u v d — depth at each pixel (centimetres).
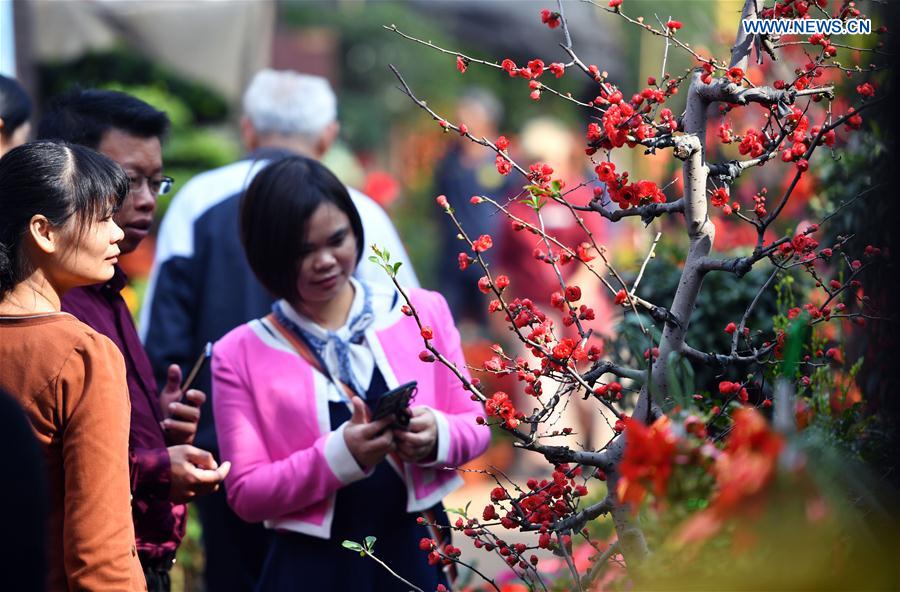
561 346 384
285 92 796
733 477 279
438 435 515
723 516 277
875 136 451
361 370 532
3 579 304
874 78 461
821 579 277
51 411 389
